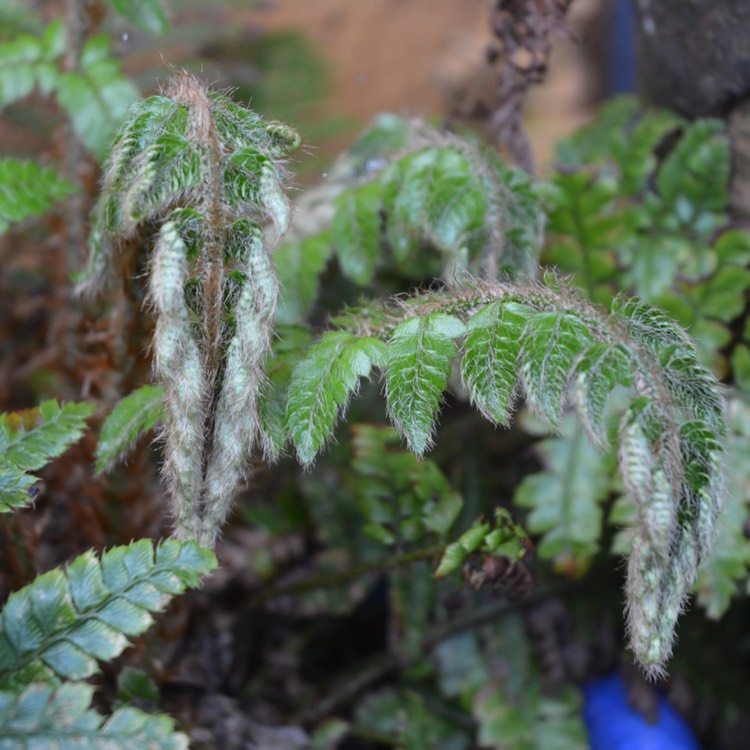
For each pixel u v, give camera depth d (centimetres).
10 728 45
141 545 48
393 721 61
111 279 53
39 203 56
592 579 62
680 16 61
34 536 55
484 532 52
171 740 45
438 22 123
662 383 47
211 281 47
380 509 57
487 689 61
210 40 84
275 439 49
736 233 60
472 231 55
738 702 64
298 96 89
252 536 62
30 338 69
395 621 61
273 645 63
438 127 62
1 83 60
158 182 47
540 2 60
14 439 51
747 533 57
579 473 58
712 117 62
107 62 60
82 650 47
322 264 58
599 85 125
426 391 48
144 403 51
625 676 61
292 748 58
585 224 60
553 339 48
